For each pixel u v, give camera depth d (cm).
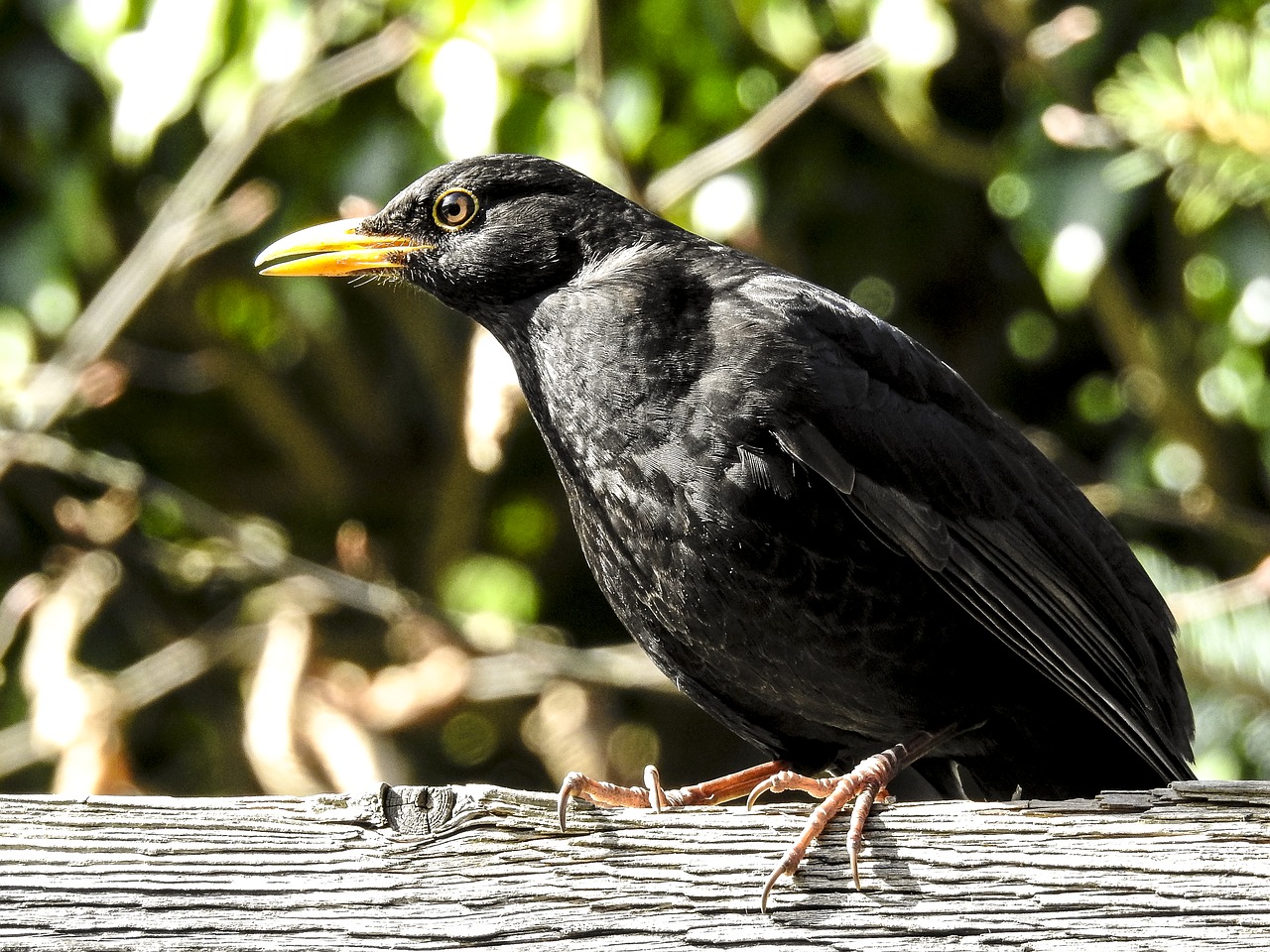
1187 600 910
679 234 726
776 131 1077
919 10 1065
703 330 671
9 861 523
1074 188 1110
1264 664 849
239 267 1302
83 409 1270
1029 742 713
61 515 1256
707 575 660
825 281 1375
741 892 528
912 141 1211
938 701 681
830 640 666
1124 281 1270
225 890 523
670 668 720
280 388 1370
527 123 1103
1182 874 516
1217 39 806
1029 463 748
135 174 1277
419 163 1136
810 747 735
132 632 1328
